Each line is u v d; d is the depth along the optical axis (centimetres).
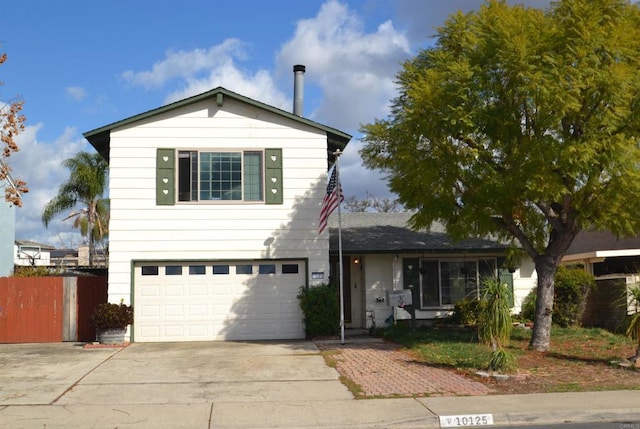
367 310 1997
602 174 1368
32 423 884
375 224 2283
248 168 1822
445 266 2055
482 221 1508
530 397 1024
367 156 1587
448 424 895
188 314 1762
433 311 2022
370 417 912
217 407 973
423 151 1441
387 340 1733
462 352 1435
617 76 1233
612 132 1320
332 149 1961
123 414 933
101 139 1803
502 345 1376
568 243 1505
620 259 2359
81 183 3422
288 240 1803
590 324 2008
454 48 1490
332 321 1758
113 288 1727
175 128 1797
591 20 1310
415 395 1045
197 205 1780
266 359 1402
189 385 1133
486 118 1359
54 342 1773
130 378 1198
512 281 2080
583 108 1313
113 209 1748
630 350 1488
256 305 1791
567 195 1457
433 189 1495
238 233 1788
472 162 1409
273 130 1831
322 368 1291
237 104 1825
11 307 1780
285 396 1045
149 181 1769
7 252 2566
